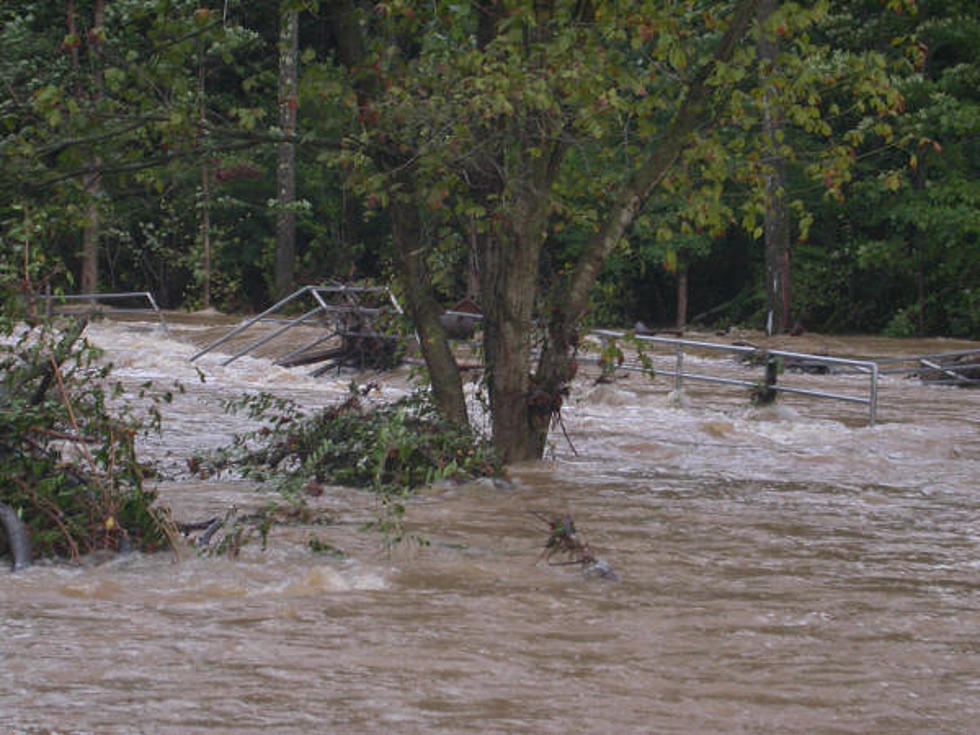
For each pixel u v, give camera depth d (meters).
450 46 14.23
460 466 14.17
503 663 7.25
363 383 27.20
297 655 7.29
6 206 13.82
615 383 27.88
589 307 15.96
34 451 10.77
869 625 8.43
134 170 14.68
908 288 56.75
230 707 6.34
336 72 14.65
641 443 18.12
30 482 10.34
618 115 14.83
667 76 14.98
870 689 7.00
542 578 9.59
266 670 6.98
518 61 13.38
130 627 7.82
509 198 15.14
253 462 14.76
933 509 13.41
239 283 63.88
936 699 6.85
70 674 6.81
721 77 14.47
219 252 62.84
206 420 19.44
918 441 19.41
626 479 14.95
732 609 8.76
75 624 7.88
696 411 23.33
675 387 26.48
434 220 15.81
